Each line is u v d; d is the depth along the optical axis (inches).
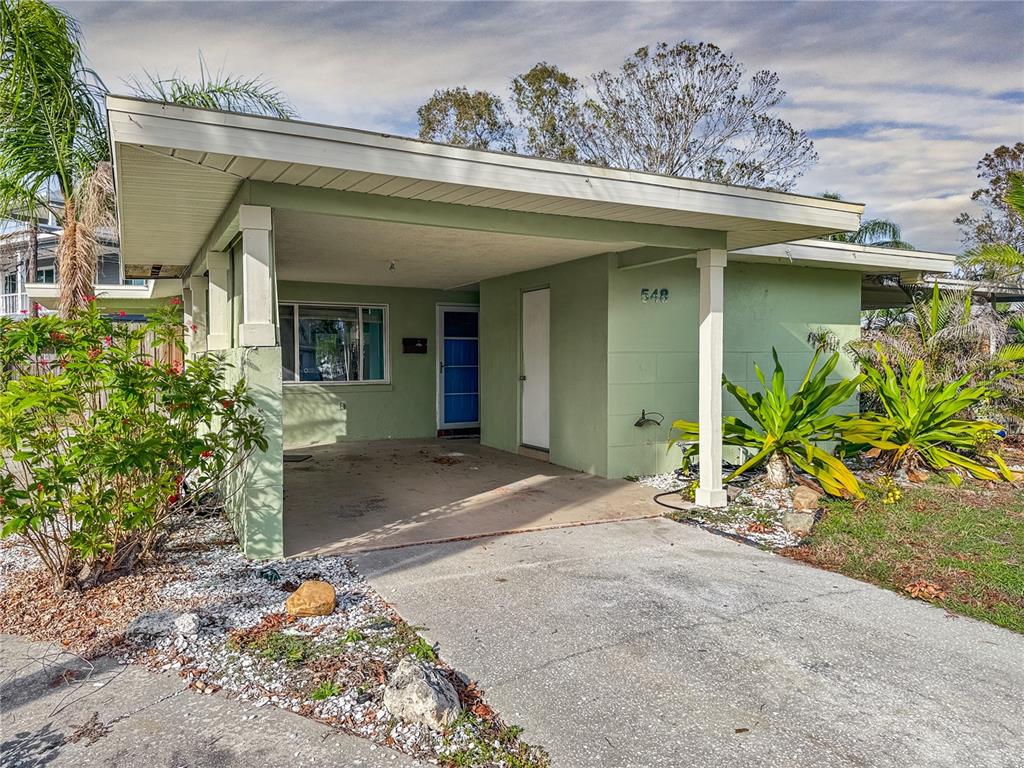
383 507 241.8
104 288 433.1
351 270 331.9
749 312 330.6
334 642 127.9
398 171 158.6
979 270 409.4
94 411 153.4
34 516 141.3
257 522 176.6
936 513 227.8
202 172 156.6
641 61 767.1
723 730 101.0
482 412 399.2
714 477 239.5
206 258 247.6
